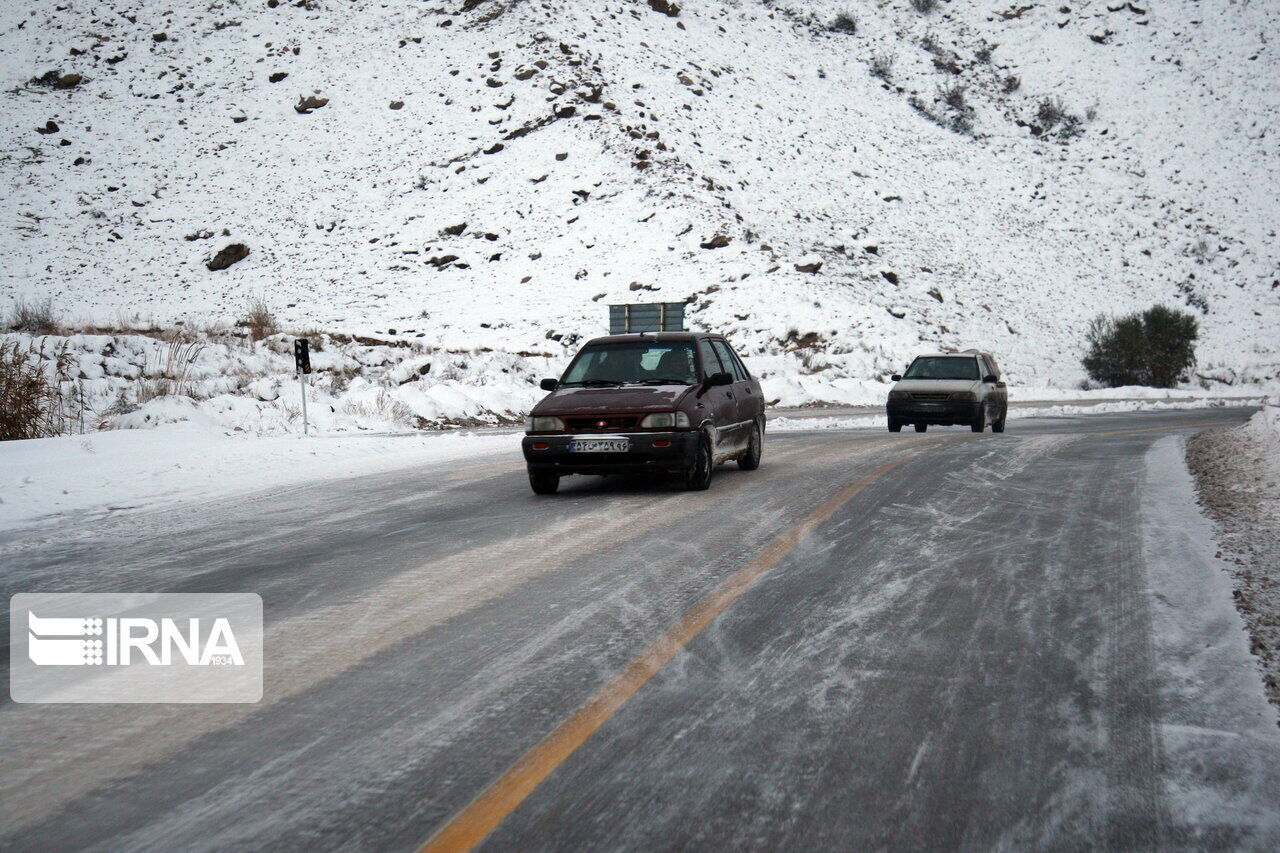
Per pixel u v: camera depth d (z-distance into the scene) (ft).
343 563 24.98
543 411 35.83
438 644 17.89
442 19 233.96
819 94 229.25
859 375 124.26
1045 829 10.91
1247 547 24.47
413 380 87.97
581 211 172.65
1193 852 10.43
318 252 175.52
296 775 12.40
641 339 39.63
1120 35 273.33
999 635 18.07
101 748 13.38
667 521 30.04
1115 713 14.23
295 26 243.19
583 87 198.49
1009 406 104.37
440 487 38.93
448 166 191.31
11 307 145.59
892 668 16.29
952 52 262.67
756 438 43.21
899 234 186.09
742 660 16.78
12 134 211.00
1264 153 234.99
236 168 201.98
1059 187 219.00
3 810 11.53
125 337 80.84
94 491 38.86
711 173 182.29
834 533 27.68
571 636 18.26
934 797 11.66
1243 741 13.20
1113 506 31.89
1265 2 282.56
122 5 254.47
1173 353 150.20
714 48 230.68
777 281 149.59
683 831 10.89
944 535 27.30
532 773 12.35
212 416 63.10
